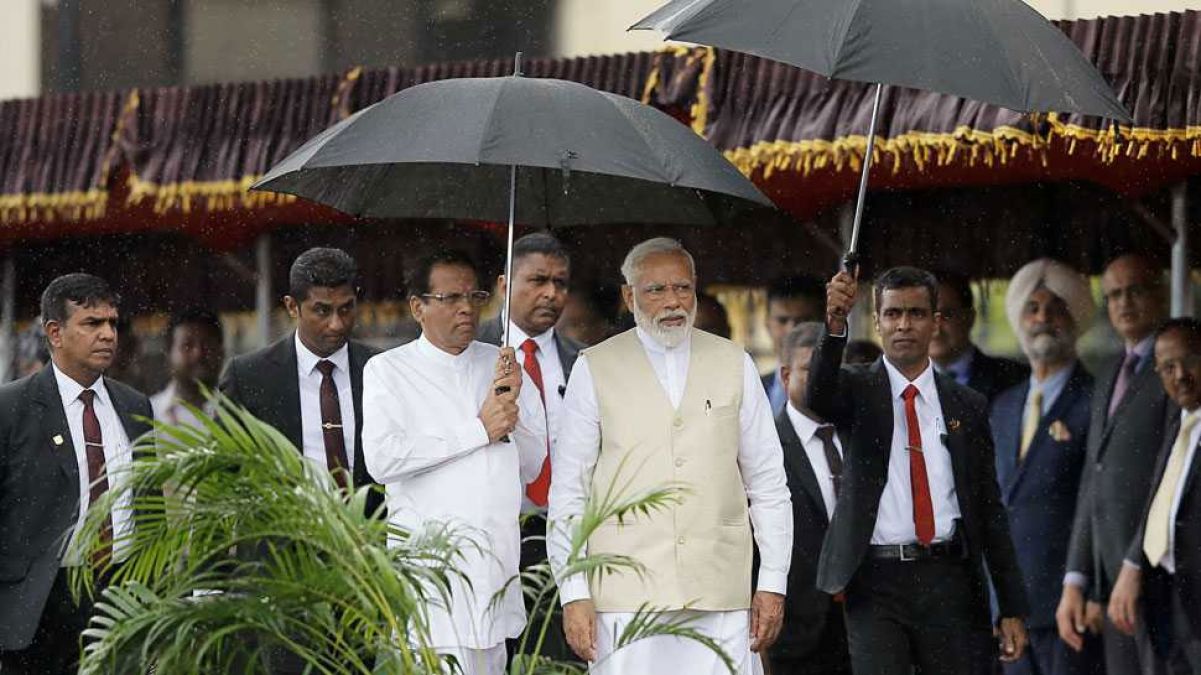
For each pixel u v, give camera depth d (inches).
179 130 1148.5
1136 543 1110.4
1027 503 1173.1
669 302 808.3
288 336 925.2
